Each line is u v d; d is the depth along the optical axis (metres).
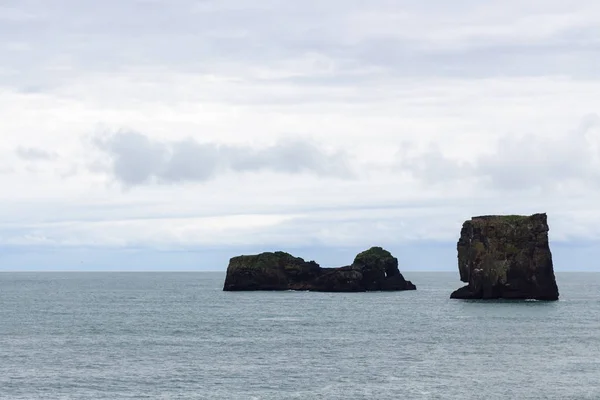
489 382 85.19
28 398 78.12
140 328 144.00
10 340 123.94
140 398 78.19
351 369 94.06
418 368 94.50
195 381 86.62
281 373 91.38
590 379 86.62
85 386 83.88
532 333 130.25
